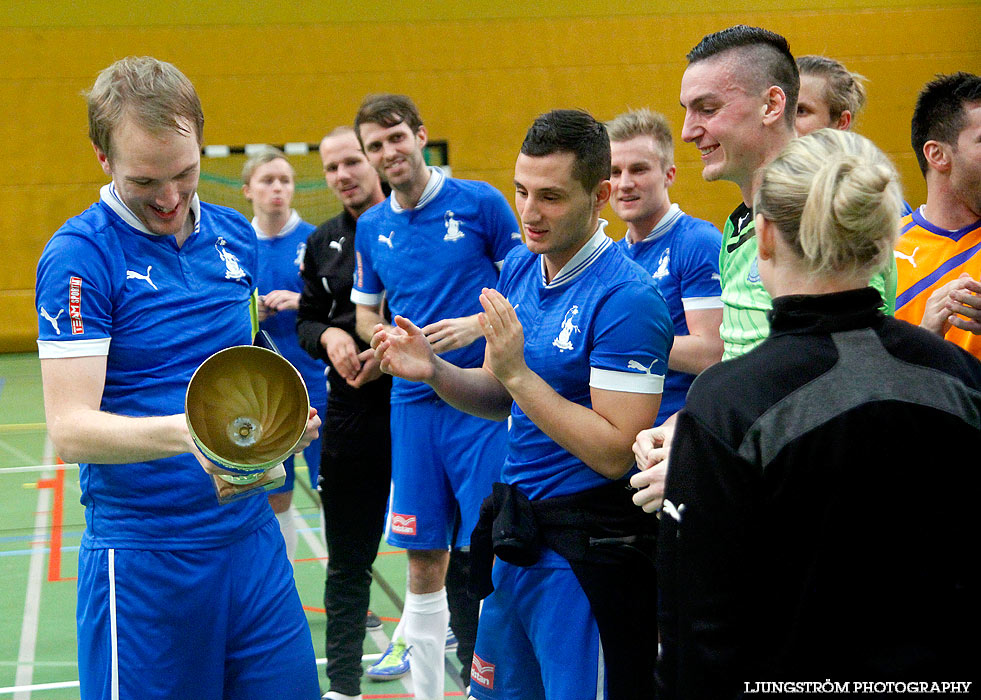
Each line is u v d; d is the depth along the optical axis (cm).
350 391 323
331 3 1062
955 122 232
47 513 561
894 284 174
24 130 1028
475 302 330
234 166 1060
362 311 345
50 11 1019
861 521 118
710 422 123
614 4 1105
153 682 195
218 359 170
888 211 120
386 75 1080
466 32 1088
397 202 332
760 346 128
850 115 268
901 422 119
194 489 195
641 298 192
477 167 1105
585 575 192
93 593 196
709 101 203
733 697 122
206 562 197
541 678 213
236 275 213
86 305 186
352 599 311
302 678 210
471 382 226
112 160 183
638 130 298
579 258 202
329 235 355
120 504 194
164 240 199
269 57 1056
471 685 222
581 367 200
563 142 192
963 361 126
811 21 1121
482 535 207
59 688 332
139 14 1034
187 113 184
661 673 130
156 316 197
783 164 129
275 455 173
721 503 121
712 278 286
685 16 1113
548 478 201
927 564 119
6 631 388
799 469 119
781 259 129
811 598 119
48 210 1045
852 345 123
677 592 126
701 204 1123
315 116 1071
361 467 321
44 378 187
